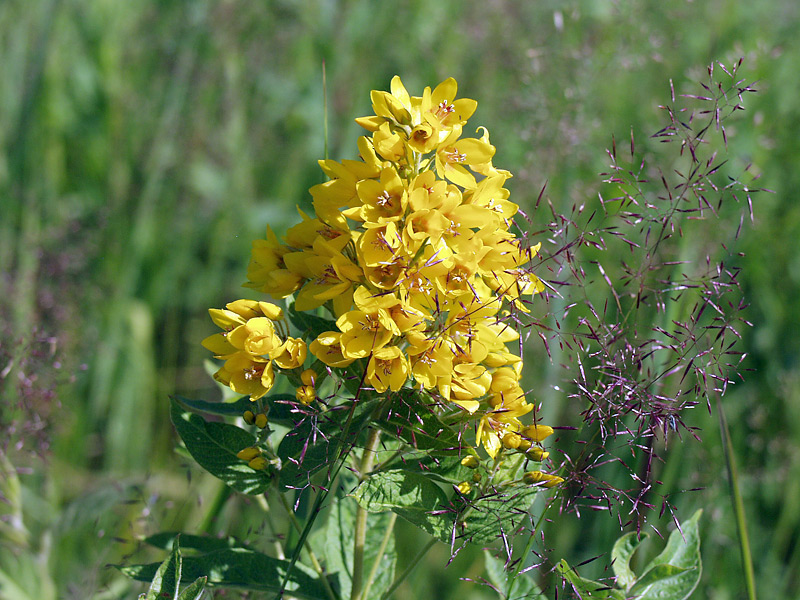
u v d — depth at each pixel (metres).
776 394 0.78
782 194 0.89
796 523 0.73
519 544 0.64
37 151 0.93
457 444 0.53
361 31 1.09
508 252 0.53
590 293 0.74
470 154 0.53
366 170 0.53
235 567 0.56
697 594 0.71
